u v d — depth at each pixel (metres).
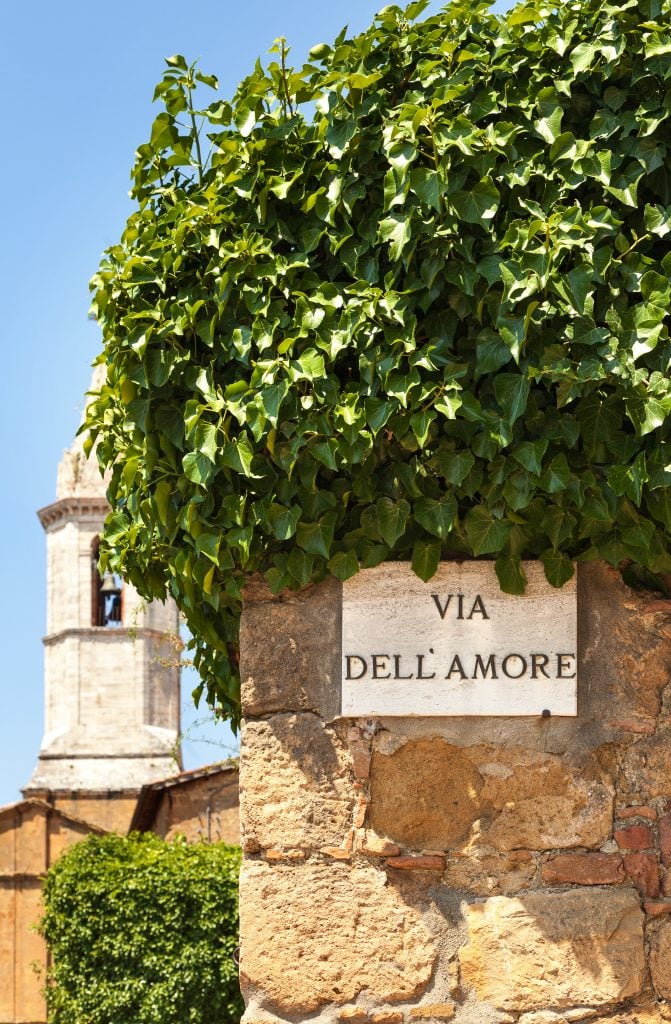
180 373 3.79
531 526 3.62
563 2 3.68
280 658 3.79
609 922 3.59
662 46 3.50
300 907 3.69
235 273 3.72
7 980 39.62
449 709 3.68
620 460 3.49
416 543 3.66
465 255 3.54
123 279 3.86
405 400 3.47
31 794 52.47
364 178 3.72
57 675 56.03
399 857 3.68
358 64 3.80
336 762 3.73
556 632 3.68
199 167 4.03
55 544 57.00
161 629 56.00
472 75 3.68
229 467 3.70
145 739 54.41
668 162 3.61
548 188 3.59
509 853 3.65
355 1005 3.63
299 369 3.61
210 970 22.55
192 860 23.27
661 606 3.70
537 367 3.48
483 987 3.59
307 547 3.67
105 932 22.77
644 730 3.66
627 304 3.53
